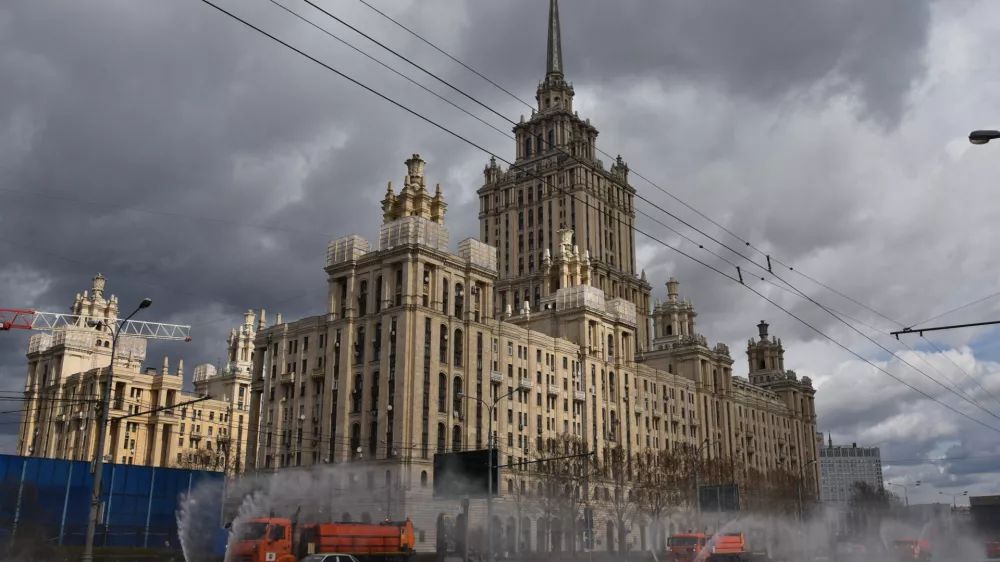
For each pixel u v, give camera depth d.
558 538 116.69
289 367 128.62
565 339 141.50
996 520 134.12
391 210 124.12
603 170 185.75
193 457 158.50
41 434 187.88
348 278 122.19
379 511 106.50
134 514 73.50
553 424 130.75
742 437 186.25
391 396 111.19
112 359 52.94
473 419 116.56
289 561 59.19
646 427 151.00
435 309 115.88
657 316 189.50
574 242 174.25
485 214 192.00
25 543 66.62
